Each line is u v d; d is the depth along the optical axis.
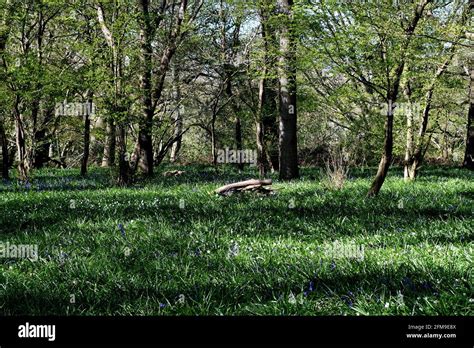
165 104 30.70
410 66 14.11
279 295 5.71
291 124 20.92
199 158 42.03
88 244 8.46
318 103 21.39
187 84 29.05
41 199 13.62
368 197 13.12
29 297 5.99
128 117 18.61
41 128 24.73
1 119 22.00
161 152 35.84
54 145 43.47
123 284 6.26
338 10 11.95
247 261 7.20
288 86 18.41
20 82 18.09
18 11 18.47
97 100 18.55
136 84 21.39
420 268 6.27
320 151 35.75
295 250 7.88
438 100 19.38
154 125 21.20
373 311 5.11
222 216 10.56
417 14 12.25
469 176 21.98
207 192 14.77
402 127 20.00
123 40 18.22
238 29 26.92
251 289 5.97
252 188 14.73
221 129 35.56
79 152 45.59
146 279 6.44
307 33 12.91
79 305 5.70
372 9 11.75
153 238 8.80
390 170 27.17
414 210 10.98
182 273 6.69
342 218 10.39
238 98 28.88
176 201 12.91
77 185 18.23
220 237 8.88
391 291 5.59
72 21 19.89
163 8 23.22
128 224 10.05
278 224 10.09
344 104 20.64
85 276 6.60
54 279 6.57
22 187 17.39
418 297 5.22
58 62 22.30
